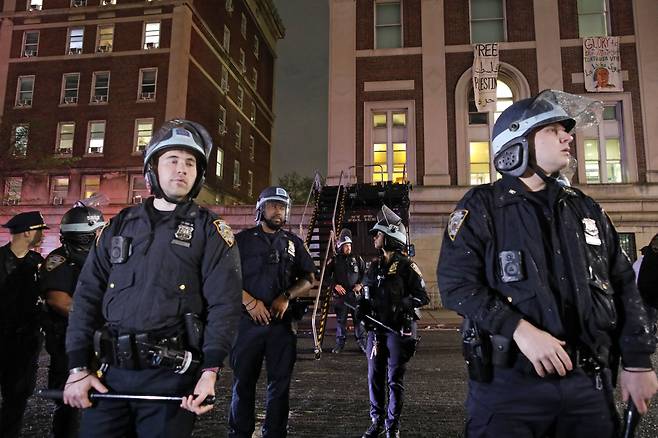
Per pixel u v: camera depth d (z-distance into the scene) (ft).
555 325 6.27
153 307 7.25
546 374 6.10
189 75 103.81
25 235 12.91
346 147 73.00
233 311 7.58
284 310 12.61
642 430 15.06
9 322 12.31
